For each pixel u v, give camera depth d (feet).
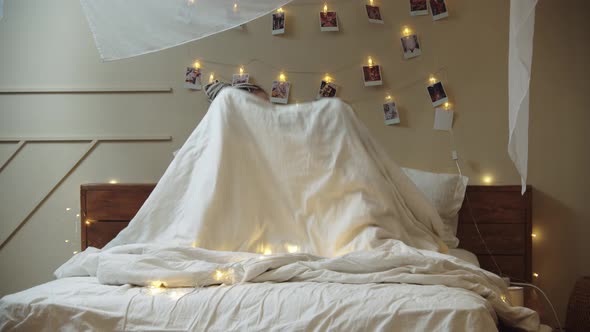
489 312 6.07
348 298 6.05
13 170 12.36
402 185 8.65
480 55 12.23
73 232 12.34
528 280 11.57
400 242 7.52
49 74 12.47
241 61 12.51
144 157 12.44
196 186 8.63
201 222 8.09
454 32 12.28
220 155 8.40
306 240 8.20
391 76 12.36
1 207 12.32
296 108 8.61
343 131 8.34
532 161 12.06
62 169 12.38
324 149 8.32
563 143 12.01
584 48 12.01
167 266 7.11
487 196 11.71
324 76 12.43
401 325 5.75
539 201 12.02
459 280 6.63
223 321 6.16
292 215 8.30
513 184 12.08
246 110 8.66
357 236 7.83
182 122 12.48
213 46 12.53
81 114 12.47
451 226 11.41
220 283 6.96
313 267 7.02
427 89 12.28
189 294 6.49
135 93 12.52
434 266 6.73
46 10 12.50
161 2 7.20
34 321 6.35
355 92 12.41
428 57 12.31
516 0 7.23
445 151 12.23
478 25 12.25
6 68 12.44
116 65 12.51
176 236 8.27
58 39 12.48
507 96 12.15
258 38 12.51
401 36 12.37
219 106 8.77
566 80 12.03
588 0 12.04
